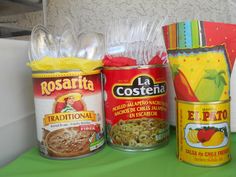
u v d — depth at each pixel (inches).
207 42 14.4
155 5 26.5
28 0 25.9
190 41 14.6
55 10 29.6
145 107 19.0
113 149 20.0
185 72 15.3
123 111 19.1
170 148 19.6
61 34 22.5
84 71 18.0
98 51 20.7
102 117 20.0
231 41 14.8
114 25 21.8
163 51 20.3
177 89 16.3
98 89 19.2
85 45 20.8
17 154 21.7
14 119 21.4
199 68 14.9
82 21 29.2
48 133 18.2
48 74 17.6
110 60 19.2
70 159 18.3
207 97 15.3
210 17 24.6
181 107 16.5
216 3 24.2
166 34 15.9
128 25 21.5
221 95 15.4
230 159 16.6
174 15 25.9
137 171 16.0
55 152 18.3
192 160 16.2
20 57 22.0
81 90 18.1
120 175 15.6
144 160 17.6
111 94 19.5
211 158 15.7
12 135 21.1
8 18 30.6
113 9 28.0
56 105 17.8
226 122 15.9
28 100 23.2
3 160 20.0
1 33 25.3
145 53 20.5
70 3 29.3
